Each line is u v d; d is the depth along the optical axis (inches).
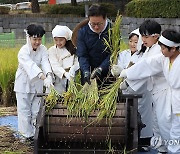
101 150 186.2
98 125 185.2
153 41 204.1
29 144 237.9
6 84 359.3
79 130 186.5
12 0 1391.5
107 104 185.3
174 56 195.2
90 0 1124.5
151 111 224.1
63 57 240.2
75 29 222.2
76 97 189.6
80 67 207.9
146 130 224.5
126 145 187.0
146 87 217.2
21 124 240.1
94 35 206.1
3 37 655.1
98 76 202.1
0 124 286.8
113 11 935.7
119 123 184.2
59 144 194.9
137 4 753.0
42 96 199.6
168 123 203.2
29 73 223.9
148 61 199.5
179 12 681.0
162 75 203.5
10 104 362.6
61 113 188.2
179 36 189.5
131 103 193.3
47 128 187.8
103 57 210.4
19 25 930.7
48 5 1035.3
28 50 230.5
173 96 198.1
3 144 237.5
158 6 709.9
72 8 997.8
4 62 377.7
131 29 761.0
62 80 242.7
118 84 192.1
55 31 237.3
